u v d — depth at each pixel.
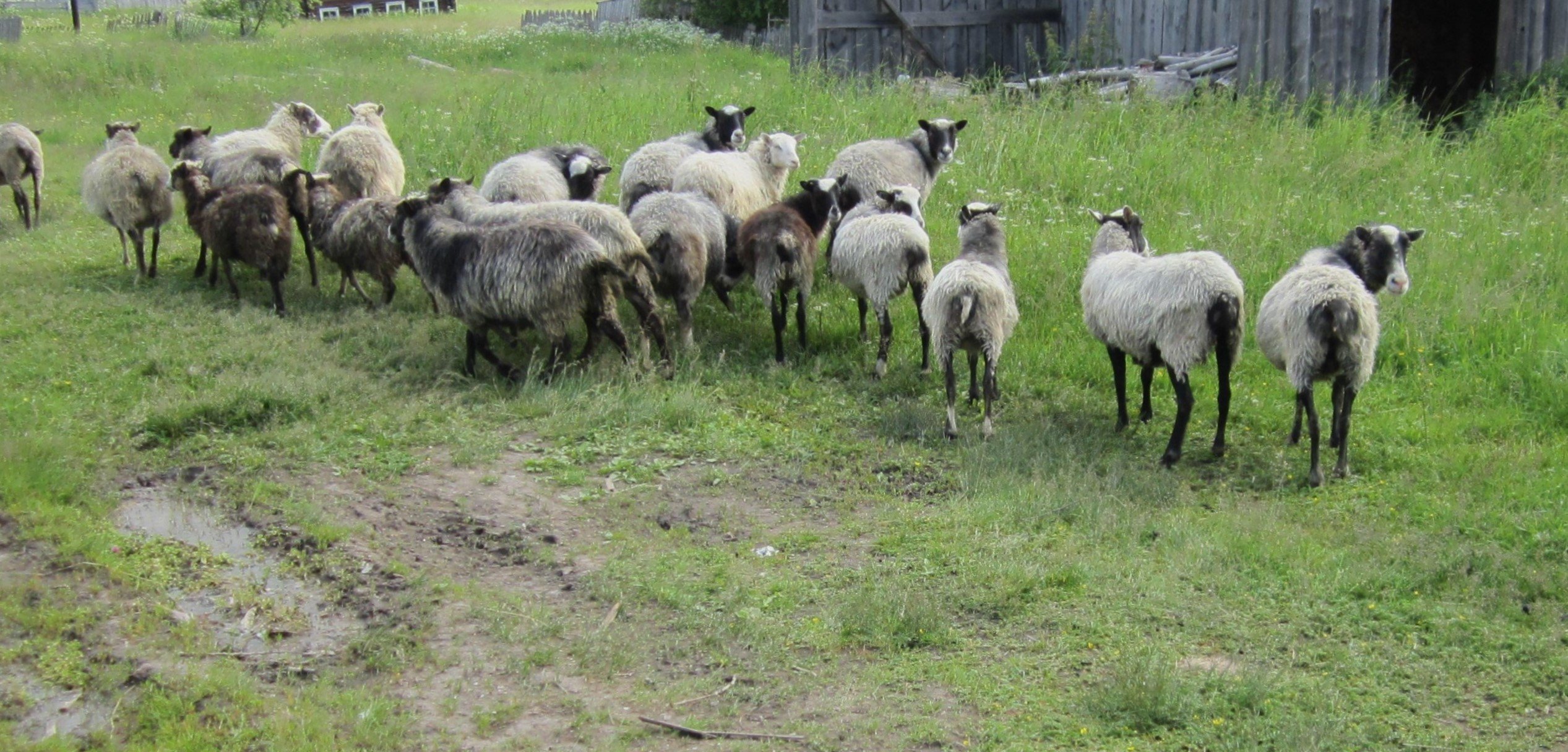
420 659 5.47
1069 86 16.58
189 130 13.39
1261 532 6.57
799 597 6.05
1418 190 12.53
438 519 6.95
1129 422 8.62
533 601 6.04
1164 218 11.98
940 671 5.36
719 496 7.35
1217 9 17.08
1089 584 6.10
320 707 5.09
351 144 12.20
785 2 34.69
